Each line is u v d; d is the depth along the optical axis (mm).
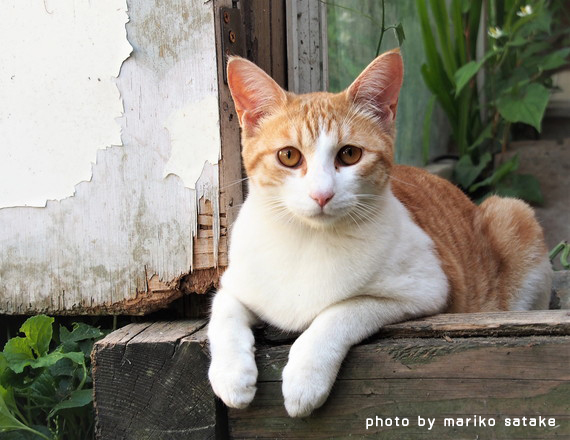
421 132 1597
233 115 900
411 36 1505
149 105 898
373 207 817
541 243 1033
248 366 767
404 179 992
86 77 909
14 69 925
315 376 755
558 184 1497
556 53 1549
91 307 939
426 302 816
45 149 928
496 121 1550
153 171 905
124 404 823
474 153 1614
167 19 884
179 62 887
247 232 829
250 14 932
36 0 911
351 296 805
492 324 774
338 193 789
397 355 777
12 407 888
